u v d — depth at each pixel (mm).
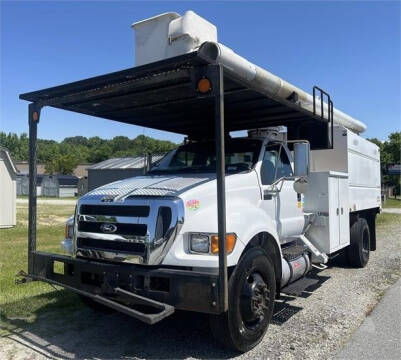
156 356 4363
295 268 5711
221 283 3854
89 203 4695
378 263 9352
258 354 4387
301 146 5328
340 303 6184
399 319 5465
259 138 5824
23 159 124875
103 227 4504
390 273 8281
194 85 4016
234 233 4270
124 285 4254
